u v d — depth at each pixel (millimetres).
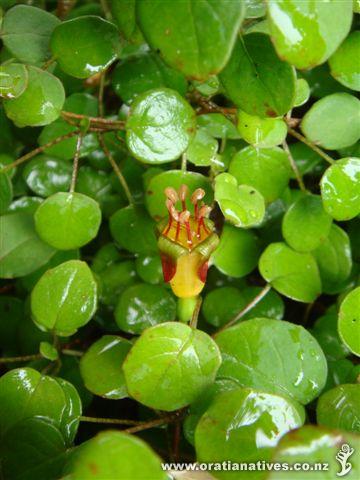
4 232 112
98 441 73
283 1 79
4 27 104
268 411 85
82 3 142
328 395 93
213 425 85
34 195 125
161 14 79
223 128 114
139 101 101
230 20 77
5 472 91
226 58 77
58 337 113
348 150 114
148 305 109
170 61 80
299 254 110
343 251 111
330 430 74
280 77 93
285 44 80
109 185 123
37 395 96
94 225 108
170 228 95
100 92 121
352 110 105
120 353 101
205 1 78
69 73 103
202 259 94
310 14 80
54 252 112
